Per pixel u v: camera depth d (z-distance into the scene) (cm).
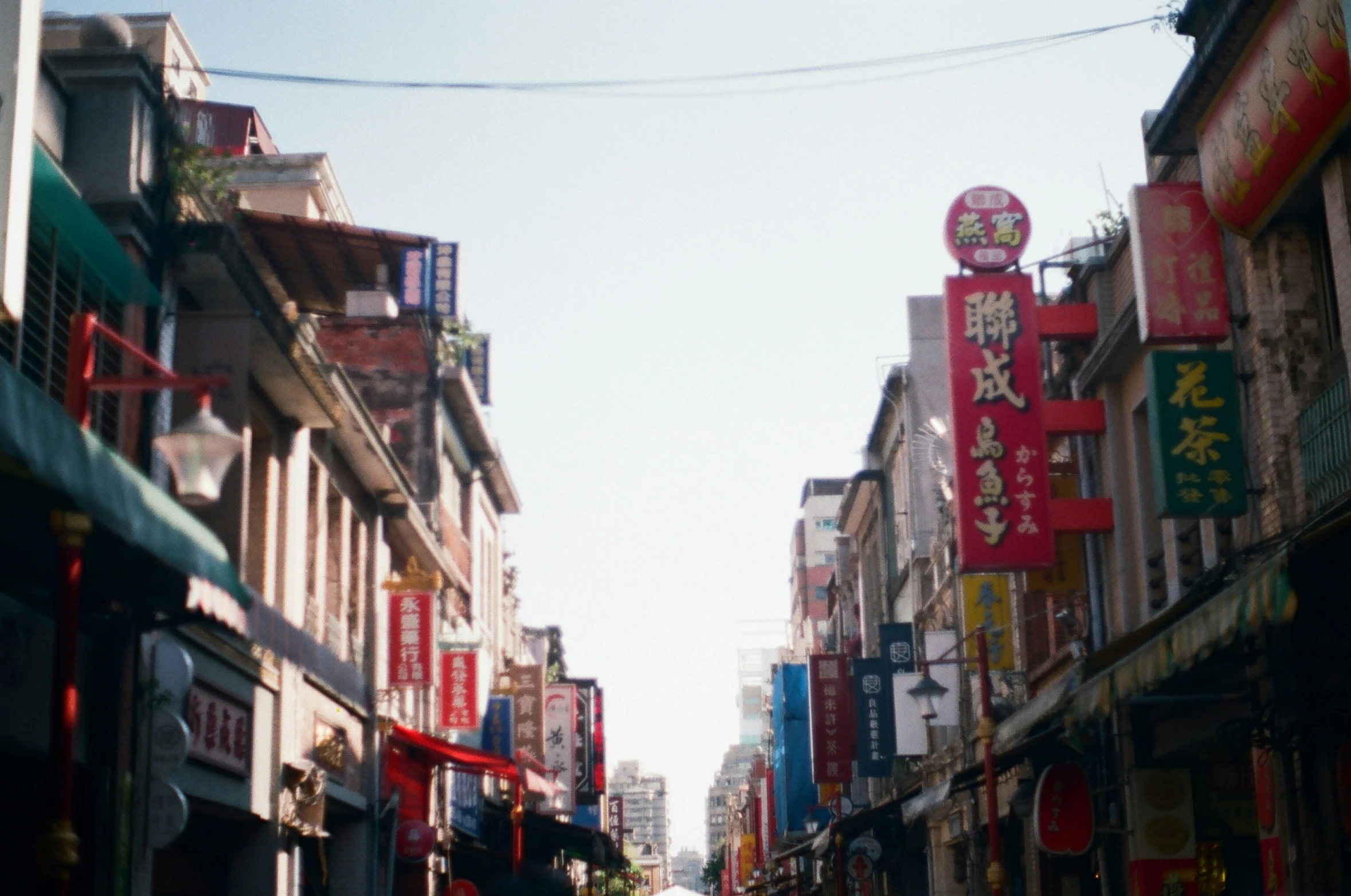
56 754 828
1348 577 1098
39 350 1181
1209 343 1487
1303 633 1157
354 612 2305
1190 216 1475
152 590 1109
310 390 1758
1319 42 1160
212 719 1516
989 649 2450
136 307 1347
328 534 2209
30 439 766
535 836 3800
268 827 1741
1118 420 1909
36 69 1098
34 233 1179
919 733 2925
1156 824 1650
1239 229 1388
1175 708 1600
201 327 1438
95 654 1240
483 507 3741
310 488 2039
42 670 1131
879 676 3203
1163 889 1631
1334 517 1120
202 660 1490
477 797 3319
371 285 2792
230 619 1008
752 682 13938
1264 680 1331
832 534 9012
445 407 3089
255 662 1670
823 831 3884
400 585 2469
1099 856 1834
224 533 1552
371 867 2262
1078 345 2086
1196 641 994
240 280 1475
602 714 4650
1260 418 1384
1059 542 2036
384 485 2348
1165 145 1499
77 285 1257
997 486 1717
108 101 1352
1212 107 1385
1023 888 2511
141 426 1348
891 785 3916
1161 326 1448
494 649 3866
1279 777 1276
